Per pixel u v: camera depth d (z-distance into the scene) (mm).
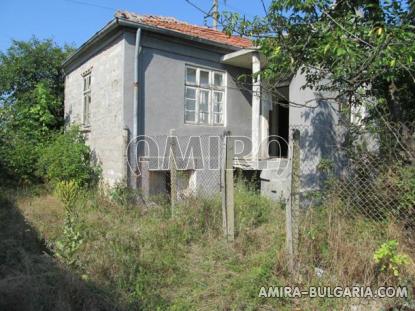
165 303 3625
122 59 8141
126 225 6008
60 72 13328
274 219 5789
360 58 4031
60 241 4453
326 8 4535
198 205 6066
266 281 3865
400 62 3727
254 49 8320
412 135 4289
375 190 4414
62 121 12586
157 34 8555
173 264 4469
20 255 4297
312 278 3781
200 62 9445
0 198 7781
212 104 9758
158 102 8664
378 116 4805
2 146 9867
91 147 9906
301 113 7887
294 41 4789
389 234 3957
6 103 12531
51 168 8852
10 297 3291
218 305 3568
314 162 7340
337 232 4051
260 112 10273
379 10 4520
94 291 3598
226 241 5020
